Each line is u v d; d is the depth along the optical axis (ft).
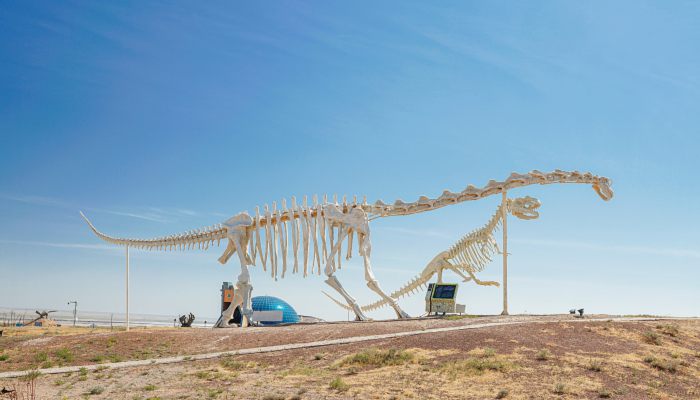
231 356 81.76
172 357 83.51
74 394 61.77
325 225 112.27
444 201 113.70
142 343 94.53
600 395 59.67
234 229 120.37
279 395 58.39
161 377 70.23
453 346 77.87
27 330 166.71
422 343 80.02
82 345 93.35
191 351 87.92
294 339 90.48
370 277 107.96
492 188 111.75
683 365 74.59
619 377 66.69
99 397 60.23
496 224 120.57
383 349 78.38
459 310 119.44
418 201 114.62
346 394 59.00
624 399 59.16
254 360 78.48
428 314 118.73
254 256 119.03
